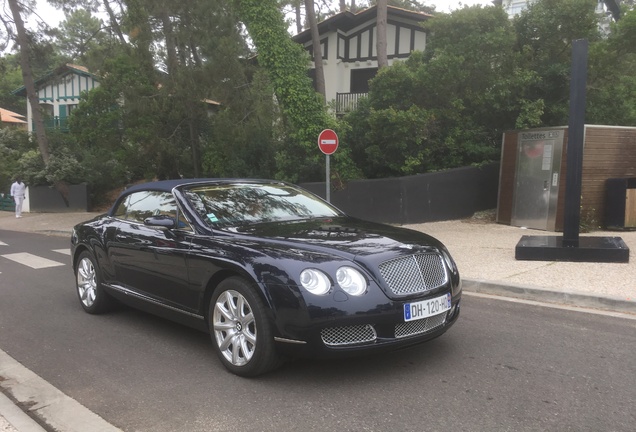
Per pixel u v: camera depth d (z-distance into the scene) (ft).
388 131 46.96
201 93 57.52
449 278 14.78
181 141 65.00
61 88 106.83
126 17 57.36
